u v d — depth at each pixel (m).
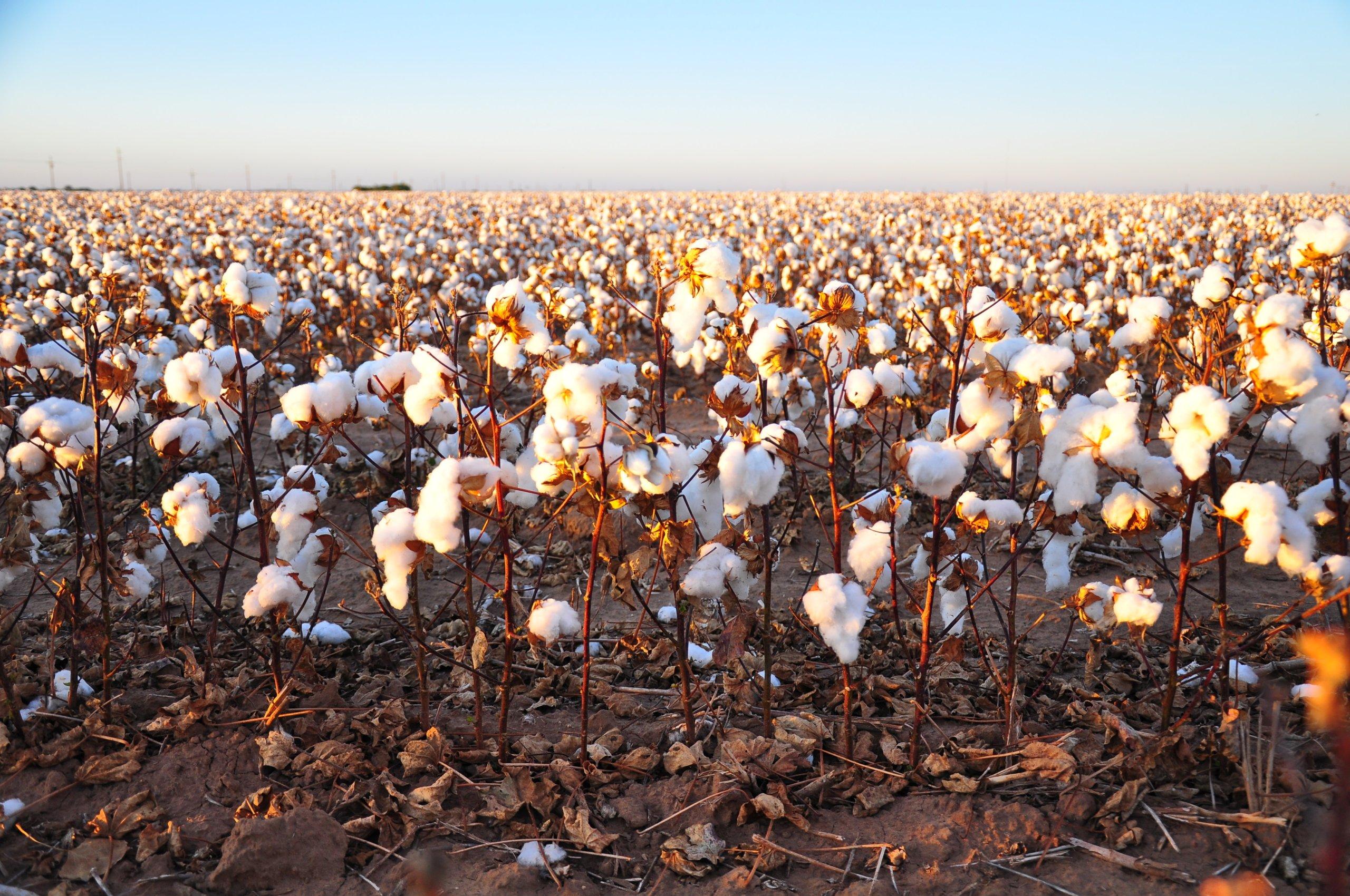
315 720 3.19
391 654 3.84
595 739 3.15
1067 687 3.40
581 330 3.84
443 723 3.26
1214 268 2.94
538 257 12.71
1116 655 3.71
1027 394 2.83
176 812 2.78
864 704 3.30
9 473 2.95
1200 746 2.87
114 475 5.98
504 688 2.90
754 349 2.62
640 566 2.65
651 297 10.47
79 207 28.19
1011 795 2.79
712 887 2.51
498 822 2.76
